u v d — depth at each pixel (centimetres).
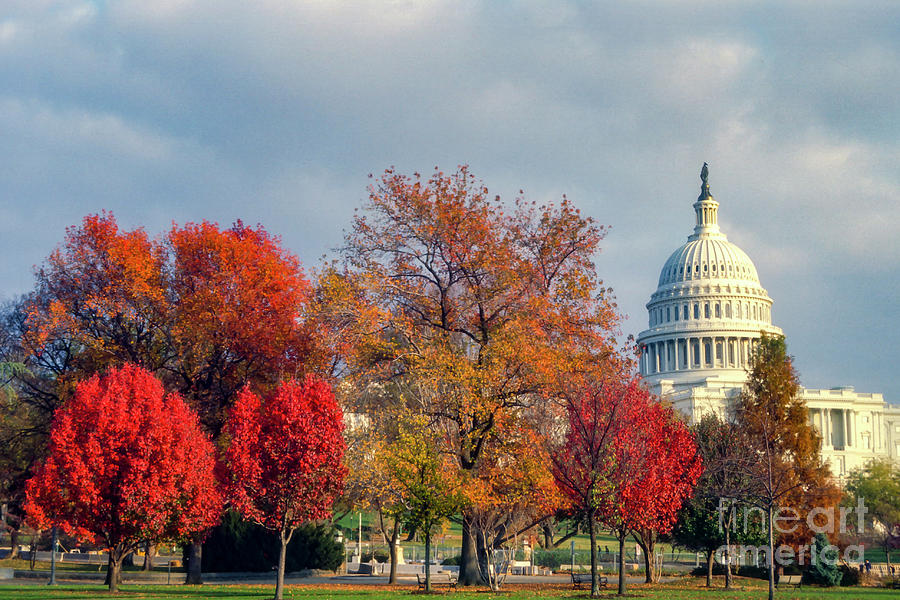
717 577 7356
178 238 7212
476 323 6350
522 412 5872
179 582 6500
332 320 6291
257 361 7106
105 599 4666
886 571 8275
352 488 5969
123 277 7044
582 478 5216
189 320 6912
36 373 7975
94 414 5288
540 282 6231
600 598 4984
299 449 4869
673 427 6006
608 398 5262
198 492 5512
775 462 6888
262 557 7369
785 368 7562
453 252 6153
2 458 7931
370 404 6191
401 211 6256
